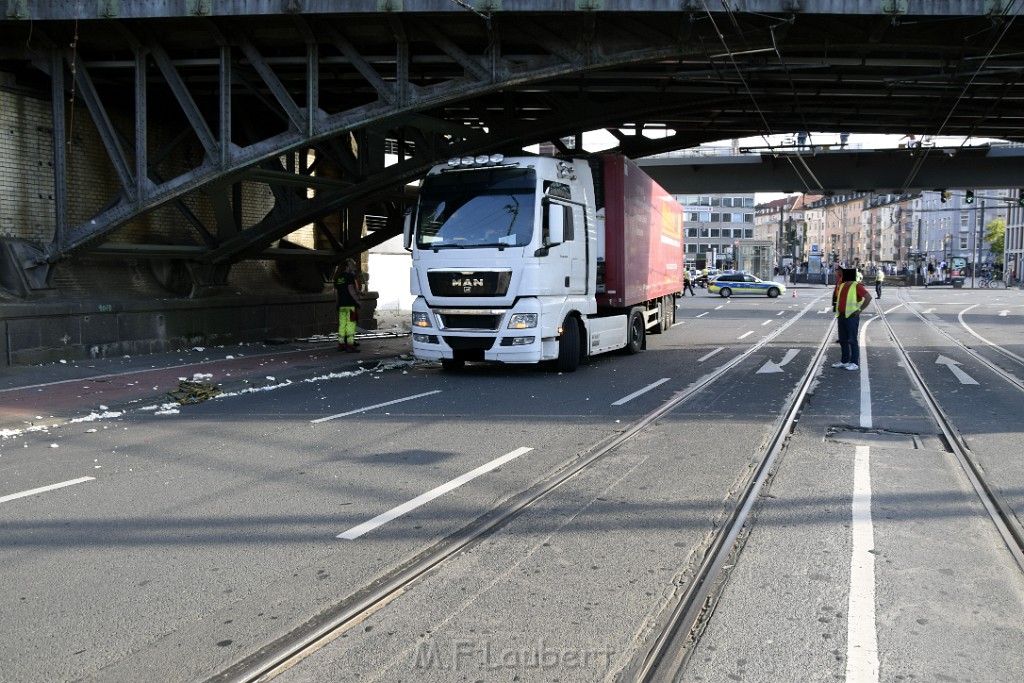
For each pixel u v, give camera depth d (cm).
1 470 728
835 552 498
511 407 1044
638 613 409
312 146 1723
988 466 720
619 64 1496
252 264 2105
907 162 3297
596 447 795
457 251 1327
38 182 1540
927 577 458
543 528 546
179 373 1364
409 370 1502
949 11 1373
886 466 720
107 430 921
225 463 739
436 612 411
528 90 1975
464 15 1419
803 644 376
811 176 3453
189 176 1484
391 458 751
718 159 3525
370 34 1518
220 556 493
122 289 1659
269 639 381
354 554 495
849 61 1666
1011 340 2120
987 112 2269
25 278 1438
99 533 539
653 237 1916
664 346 1950
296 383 1325
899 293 6012
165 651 370
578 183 1460
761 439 834
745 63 1677
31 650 372
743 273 5250
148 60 1588
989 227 11019
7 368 1330
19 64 1509
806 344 2002
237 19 1411
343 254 2178
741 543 515
